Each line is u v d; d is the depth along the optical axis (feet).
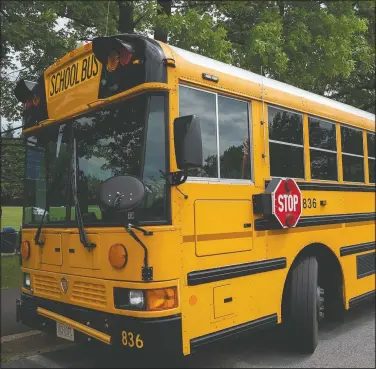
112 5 29.81
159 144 11.73
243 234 13.46
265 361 15.51
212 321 12.26
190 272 11.84
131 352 11.27
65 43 27.12
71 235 13.07
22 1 25.81
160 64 11.78
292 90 16.55
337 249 17.76
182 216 11.76
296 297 15.80
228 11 33.78
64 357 15.94
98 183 12.72
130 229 11.01
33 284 14.71
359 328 19.62
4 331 18.33
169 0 28.40
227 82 13.55
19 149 27.50
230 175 13.41
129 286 11.32
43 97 15.17
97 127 13.06
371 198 20.52
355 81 39.04
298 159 16.10
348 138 19.24
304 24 29.81
